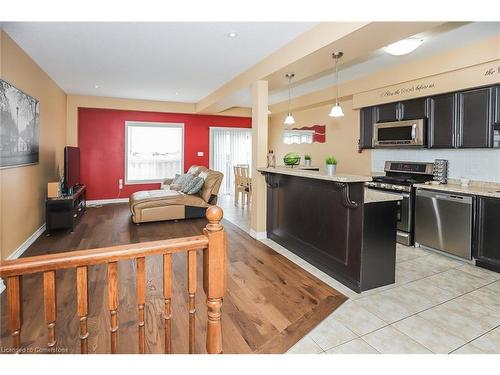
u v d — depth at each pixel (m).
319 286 2.89
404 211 4.14
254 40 3.49
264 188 4.45
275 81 4.39
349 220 2.85
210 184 5.71
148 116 7.60
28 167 3.96
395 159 4.90
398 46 2.84
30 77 4.07
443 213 3.66
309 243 3.48
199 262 3.33
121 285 2.85
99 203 7.26
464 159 3.98
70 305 2.46
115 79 5.31
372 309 2.45
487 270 3.27
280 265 3.41
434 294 2.72
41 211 4.61
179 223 5.35
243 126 8.69
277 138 8.25
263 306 2.50
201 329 2.15
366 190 3.18
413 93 4.14
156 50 3.83
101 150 7.22
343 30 2.70
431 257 3.68
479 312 2.41
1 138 3.04
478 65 3.41
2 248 3.12
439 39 3.32
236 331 2.14
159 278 3.03
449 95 3.79
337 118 6.01
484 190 3.43
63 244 4.06
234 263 3.46
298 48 3.36
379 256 2.83
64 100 6.39
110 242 4.20
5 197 3.18
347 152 5.80
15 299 1.08
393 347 1.96
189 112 7.79
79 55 4.02
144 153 7.66
